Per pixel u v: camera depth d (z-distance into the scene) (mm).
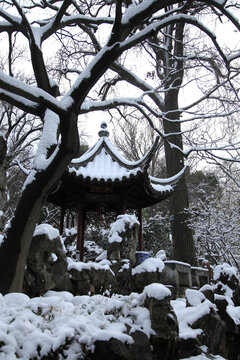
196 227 12031
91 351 3277
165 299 3920
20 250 4676
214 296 5758
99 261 6688
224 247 12062
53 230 5230
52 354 3068
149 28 5625
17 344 3080
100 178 7926
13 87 4359
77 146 4898
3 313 3486
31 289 4793
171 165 12625
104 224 12969
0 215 7098
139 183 8031
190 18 6027
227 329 5496
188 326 5008
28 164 18719
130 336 3625
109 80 11102
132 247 6637
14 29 6742
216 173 18781
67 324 3424
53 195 8656
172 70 9227
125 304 4094
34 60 5711
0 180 6898
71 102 4961
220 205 12445
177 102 13070
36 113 5797
